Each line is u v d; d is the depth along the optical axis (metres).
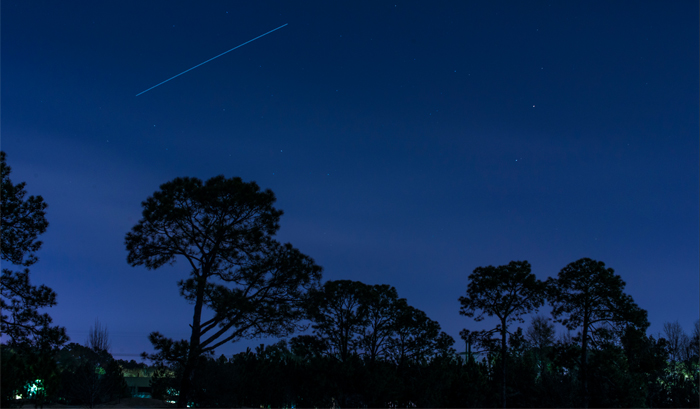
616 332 43.69
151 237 27.77
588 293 44.16
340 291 39.25
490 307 44.50
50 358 21.62
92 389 37.03
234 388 33.22
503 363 42.38
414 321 40.22
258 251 28.88
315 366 35.88
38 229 22.47
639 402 43.28
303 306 28.38
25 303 21.47
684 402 48.25
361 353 39.19
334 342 38.88
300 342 38.69
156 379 35.84
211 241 28.08
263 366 36.62
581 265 44.88
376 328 39.84
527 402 43.03
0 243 21.62
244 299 26.36
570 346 44.09
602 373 43.34
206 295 26.14
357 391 35.31
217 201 28.02
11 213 21.84
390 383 35.94
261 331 27.39
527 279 43.69
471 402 39.69
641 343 44.69
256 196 28.53
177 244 27.84
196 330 26.14
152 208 27.06
